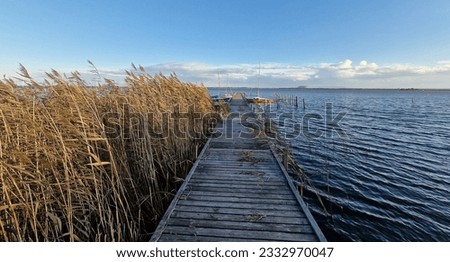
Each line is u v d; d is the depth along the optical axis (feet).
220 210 10.58
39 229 9.12
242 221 9.73
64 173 9.63
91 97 13.15
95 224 10.39
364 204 19.22
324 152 33.73
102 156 11.65
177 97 21.91
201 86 36.70
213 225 9.45
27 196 7.95
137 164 13.60
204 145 22.20
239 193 12.33
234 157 18.76
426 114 89.92
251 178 14.37
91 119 11.37
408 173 26.45
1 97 9.68
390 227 16.34
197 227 9.32
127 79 17.98
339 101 164.25
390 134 48.83
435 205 19.47
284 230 9.16
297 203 11.27
